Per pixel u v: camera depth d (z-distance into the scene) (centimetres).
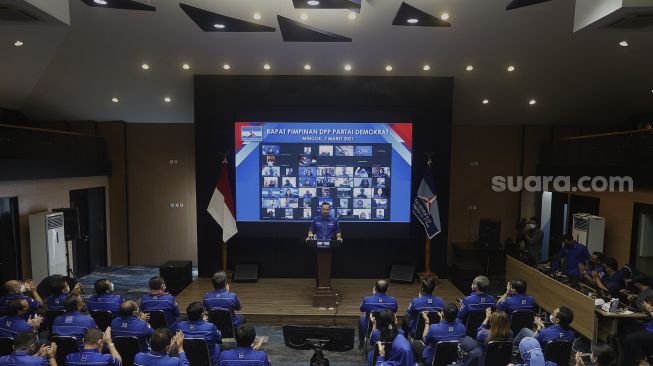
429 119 923
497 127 1116
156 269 1096
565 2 690
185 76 925
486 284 548
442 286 897
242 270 927
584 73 880
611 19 324
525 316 534
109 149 1112
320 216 809
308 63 875
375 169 895
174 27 774
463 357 380
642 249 794
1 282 793
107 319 531
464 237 1140
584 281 731
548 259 1120
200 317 472
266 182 899
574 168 958
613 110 1024
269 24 759
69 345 439
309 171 895
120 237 1131
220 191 884
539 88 944
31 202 841
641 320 571
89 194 1057
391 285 910
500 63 860
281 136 892
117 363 384
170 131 1120
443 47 816
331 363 585
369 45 816
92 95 988
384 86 920
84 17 741
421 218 875
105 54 846
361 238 937
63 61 862
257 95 923
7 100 962
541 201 1123
